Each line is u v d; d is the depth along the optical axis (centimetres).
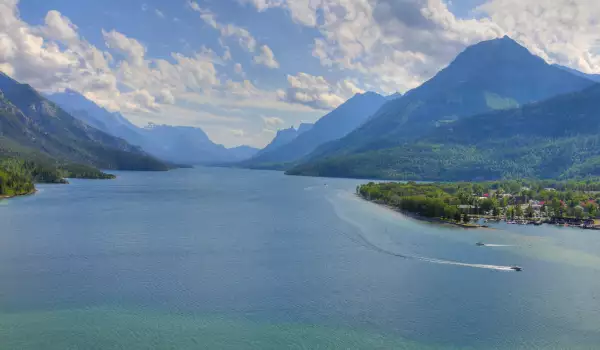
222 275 13762
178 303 11394
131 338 9462
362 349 9200
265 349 9131
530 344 9512
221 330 9912
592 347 9406
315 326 10200
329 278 13612
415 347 9325
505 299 12019
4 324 10025
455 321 10562
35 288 12306
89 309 10919
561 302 11869
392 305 11475
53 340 9325
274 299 11762
